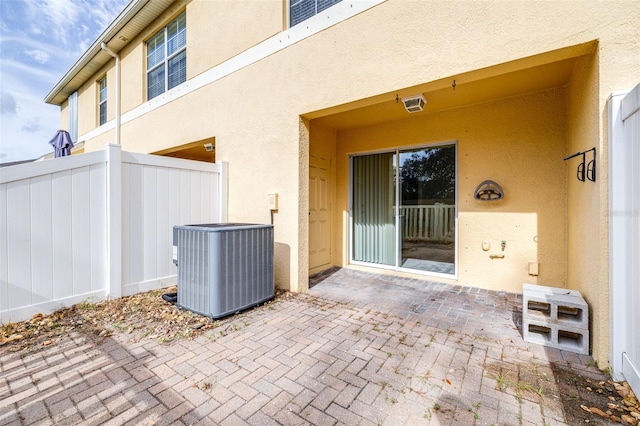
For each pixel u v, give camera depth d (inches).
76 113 441.1
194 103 239.6
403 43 136.7
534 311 123.1
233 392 84.7
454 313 143.9
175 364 99.2
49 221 142.1
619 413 75.1
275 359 102.5
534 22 107.2
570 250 147.2
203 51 231.9
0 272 127.6
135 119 303.4
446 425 72.1
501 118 174.2
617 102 88.3
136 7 261.4
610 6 93.7
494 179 176.7
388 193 223.9
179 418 74.3
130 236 170.4
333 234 245.4
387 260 225.3
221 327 129.2
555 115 159.8
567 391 84.3
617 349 88.8
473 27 119.6
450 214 196.7
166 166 186.7
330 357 103.7
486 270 181.0
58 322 132.0
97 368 96.5
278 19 182.7
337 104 157.5
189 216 198.2
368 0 146.6
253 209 198.5
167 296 161.5
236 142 208.7
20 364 98.5
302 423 73.1
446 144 195.5
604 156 93.4
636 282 80.4
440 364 99.2
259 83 193.3
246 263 149.0
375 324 131.7
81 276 152.9
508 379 90.2
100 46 320.5
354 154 237.8
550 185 162.2
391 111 192.7
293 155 176.7
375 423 72.9
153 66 292.4
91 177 156.6
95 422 72.8
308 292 178.4
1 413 75.4
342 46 155.6
